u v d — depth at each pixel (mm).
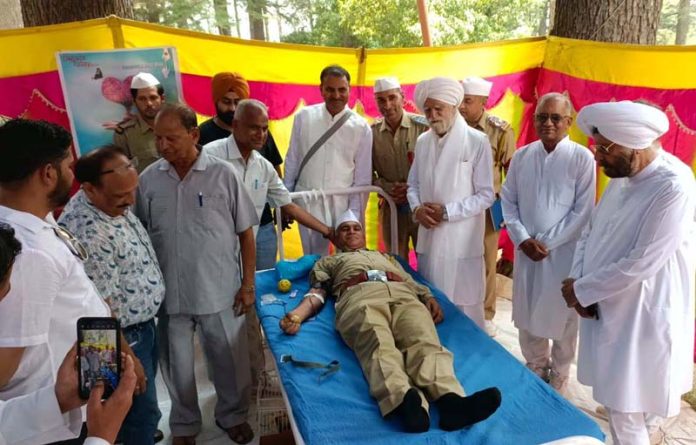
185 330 2570
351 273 2945
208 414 3018
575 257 2557
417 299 2686
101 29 3557
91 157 1853
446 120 2975
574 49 4090
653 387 2242
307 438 1819
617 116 2076
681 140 3426
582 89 4055
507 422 1891
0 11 5711
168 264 2426
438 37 9133
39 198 1366
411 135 3555
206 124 3324
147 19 10742
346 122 3465
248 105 2660
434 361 2162
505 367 2242
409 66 4203
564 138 2904
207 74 3854
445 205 3074
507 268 5051
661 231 2078
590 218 2631
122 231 1992
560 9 4449
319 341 2531
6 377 1221
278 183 3002
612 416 2373
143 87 3191
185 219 2373
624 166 2158
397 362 2170
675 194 2059
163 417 2988
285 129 4191
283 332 2600
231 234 2473
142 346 2123
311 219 3271
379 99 3471
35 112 3678
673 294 2195
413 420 1844
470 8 9477
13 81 3586
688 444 2684
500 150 3715
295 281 3209
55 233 1402
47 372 1331
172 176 2342
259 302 2930
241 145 2752
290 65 4023
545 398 2018
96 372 1177
